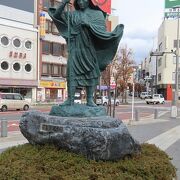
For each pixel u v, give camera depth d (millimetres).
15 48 53062
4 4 52031
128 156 6695
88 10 7488
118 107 52000
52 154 6367
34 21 56688
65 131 6473
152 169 6340
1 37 51125
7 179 5883
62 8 7445
